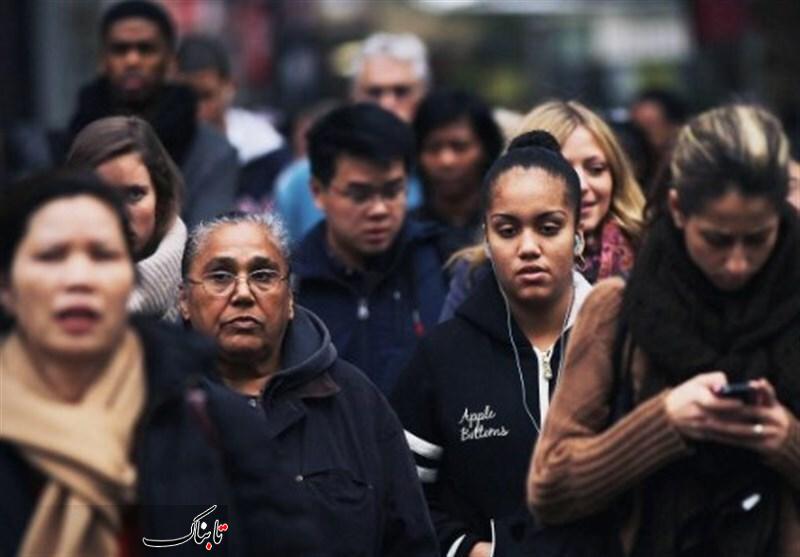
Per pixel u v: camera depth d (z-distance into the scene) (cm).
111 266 876
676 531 973
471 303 1267
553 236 1237
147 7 1895
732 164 925
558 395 1004
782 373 955
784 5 4303
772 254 962
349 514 1152
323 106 2659
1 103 3866
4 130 3447
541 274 1229
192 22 4944
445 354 1260
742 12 4400
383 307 1582
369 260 1588
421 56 2484
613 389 992
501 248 1240
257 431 969
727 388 926
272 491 961
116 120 1311
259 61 6234
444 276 1592
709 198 930
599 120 1430
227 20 6097
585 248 1416
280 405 1170
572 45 6212
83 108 1908
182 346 896
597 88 5812
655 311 966
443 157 1898
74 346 863
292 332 1228
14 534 869
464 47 6569
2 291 890
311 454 1163
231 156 1864
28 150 2256
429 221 1859
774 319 958
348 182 1566
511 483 1232
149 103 1889
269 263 1210
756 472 966
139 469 884
